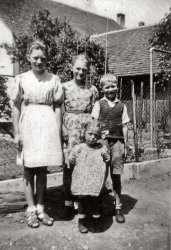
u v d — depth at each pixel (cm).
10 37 1739
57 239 374
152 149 721
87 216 433
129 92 1049
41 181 417
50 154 401
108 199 496
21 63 1288
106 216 441
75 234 387
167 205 478
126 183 599
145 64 1827
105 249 354
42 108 411
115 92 440
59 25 1265
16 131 412
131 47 2077
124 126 444
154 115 790
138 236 384
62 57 1138
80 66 427
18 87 411
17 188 491
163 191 548
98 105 441
